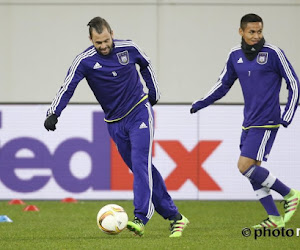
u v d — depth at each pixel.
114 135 32.16
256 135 32.59
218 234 33.34
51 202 51.94
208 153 52.09
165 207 32.28
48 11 58.12
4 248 28.70
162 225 38.19
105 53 30.56
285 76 32.25
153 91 32.44
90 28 30.45
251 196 52.25
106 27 30.36
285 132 51.75
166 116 52.06
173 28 58.03
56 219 41.28
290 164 51.78
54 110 30.78
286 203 33.75
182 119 52.00
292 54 57.84
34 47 58.19
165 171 52.12
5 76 58.12
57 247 28.77
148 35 57.91
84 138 52.44
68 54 58.16
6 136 52.66
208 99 34.22
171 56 57.97
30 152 52.66
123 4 58.00
